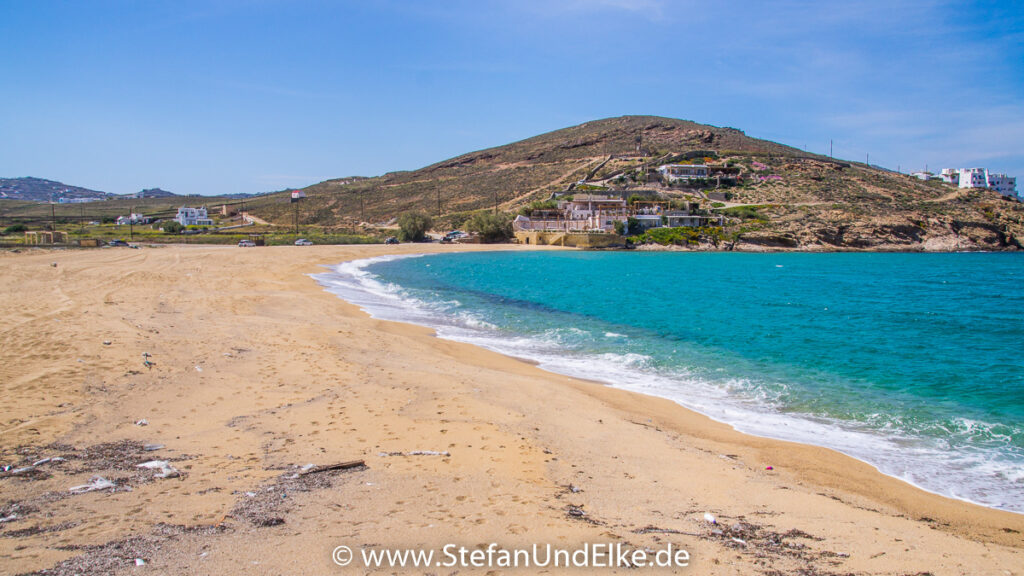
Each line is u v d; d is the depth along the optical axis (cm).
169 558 537
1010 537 761
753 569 588
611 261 7994
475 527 653
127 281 3231
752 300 3869
